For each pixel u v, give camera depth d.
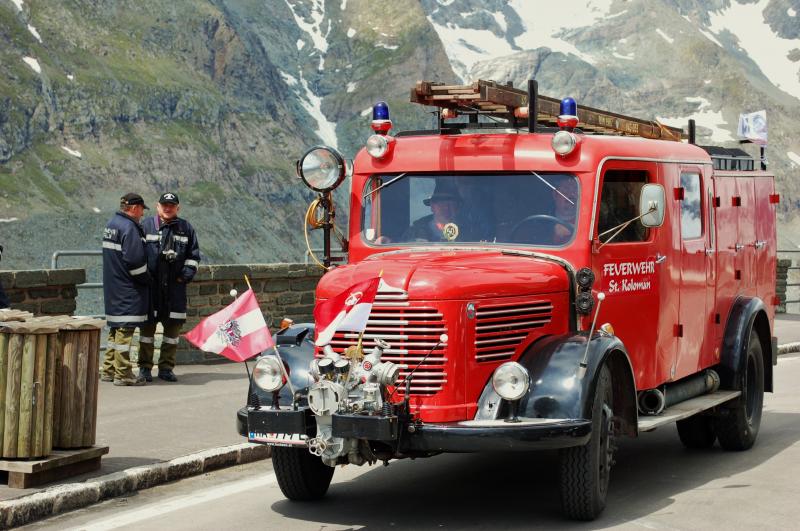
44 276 14.12
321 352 7.91
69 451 8.78
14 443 8.30
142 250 13.88
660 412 9.31
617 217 8.86
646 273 9.19
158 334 16.67
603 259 8.63
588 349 7.75
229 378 15.05
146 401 12.80
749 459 10.42
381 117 9.17
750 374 11.20
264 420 7.57
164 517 8.04
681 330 9.88
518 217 8.70
